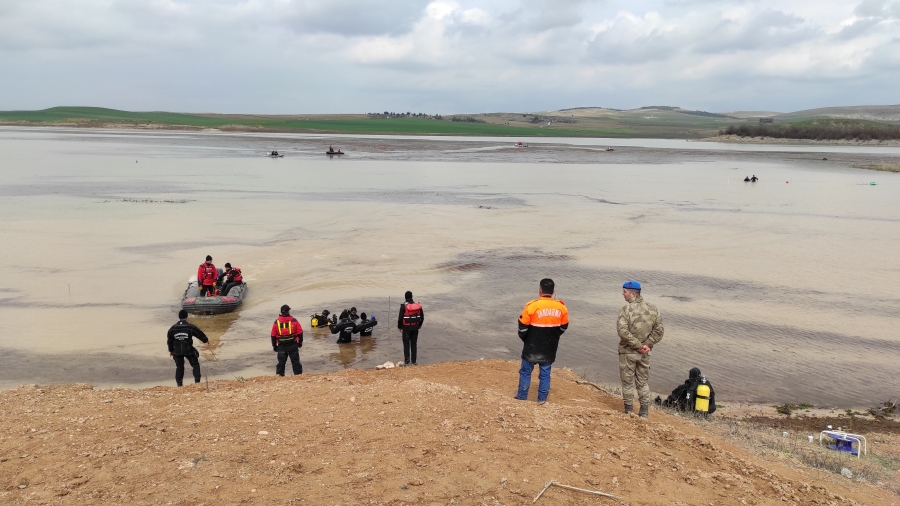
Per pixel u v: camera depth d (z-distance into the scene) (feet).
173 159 301.43
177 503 17.75
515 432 24.23
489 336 64.59
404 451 21.62
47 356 55.62
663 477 21.94
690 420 38.68
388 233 118.21
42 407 26.50
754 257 102.06
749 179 235.81
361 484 19.15
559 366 56.24
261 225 123.75
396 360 57.31
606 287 83.30
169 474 19.47
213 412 25.55
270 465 20.26
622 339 31.91
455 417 25.35
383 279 85.05
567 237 117.50
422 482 19.44
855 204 169.48
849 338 64.90
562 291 81.00
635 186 214.48
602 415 27.91
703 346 62.08
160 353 57.11
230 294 72.64
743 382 53.42
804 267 95.40
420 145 497.46
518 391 32.14
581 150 469.98
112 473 19.51
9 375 51.29
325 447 21.77
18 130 631.56
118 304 71.26
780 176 260.42
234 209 144.25
